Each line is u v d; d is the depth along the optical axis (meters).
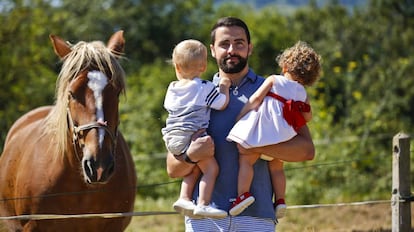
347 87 17.16
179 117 4.78
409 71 21.83
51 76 17.45
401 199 6.09
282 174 4.98
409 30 30.27
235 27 4.88
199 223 4.82
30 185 5.99
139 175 14.30
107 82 5.57
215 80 5.03
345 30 33.47
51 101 16.94
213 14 43.84
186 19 43.12
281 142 4.75
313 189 12.80
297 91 4.81
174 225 10.84
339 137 14.51
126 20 41.25
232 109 4.87
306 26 36.94
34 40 17.89
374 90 21.34
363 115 15.68
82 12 40.88
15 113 15.95
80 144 5.52
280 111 4.75
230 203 4.75
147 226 10.84
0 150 15.24
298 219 10.55
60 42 6.02
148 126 15.79
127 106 16.69
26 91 16.58
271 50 35.16
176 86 4.84
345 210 11.23
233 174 4.78
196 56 4.79
